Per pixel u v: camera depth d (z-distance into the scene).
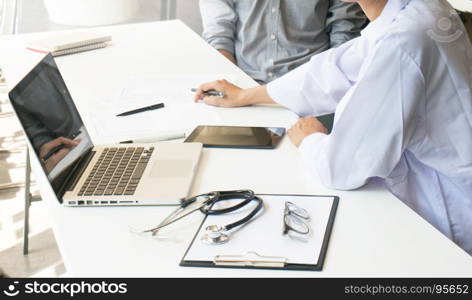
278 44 2.46
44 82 1.26
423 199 1.36
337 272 0.95
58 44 2.16
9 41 2.36
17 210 2.73
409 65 1.19
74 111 1.34
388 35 1.20
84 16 3.23
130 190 1.17
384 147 1.21
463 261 0.97
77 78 1.92
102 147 1.36
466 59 1.25
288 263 0.96
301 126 1.43
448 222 1.34
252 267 0.96
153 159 1.30
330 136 1.23
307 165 1.32
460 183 1.30
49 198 1.20
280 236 1.03
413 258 0.98
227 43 2.52
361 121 1.21
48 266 2.33
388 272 0.94
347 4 2.46
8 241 2.51
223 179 1.26
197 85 1.84
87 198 1.15
